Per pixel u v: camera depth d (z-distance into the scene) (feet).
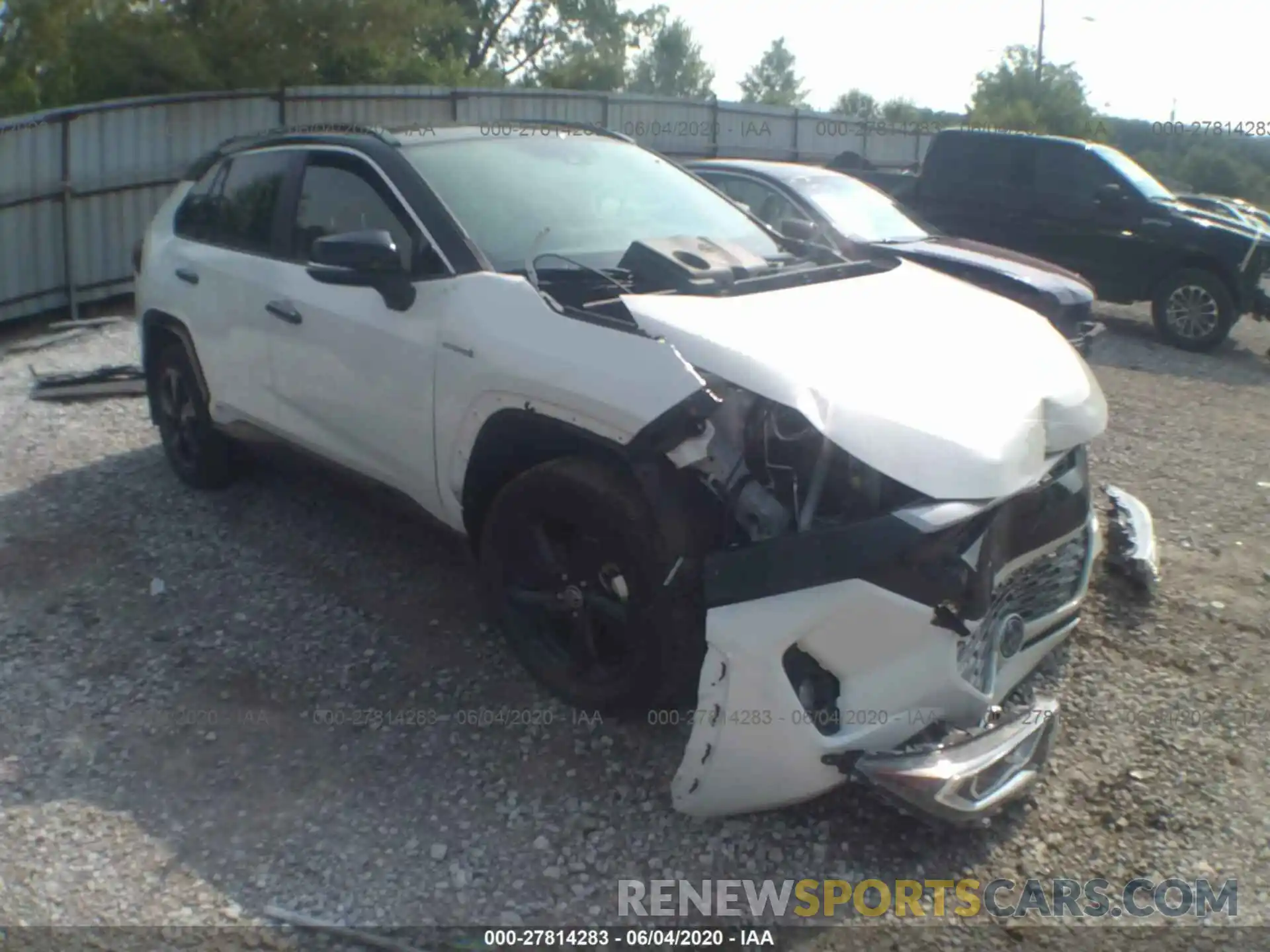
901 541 9.93
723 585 10.51
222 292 17.13
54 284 40.42
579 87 92.84
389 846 11.20
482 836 11.34
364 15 46.52
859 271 14.78
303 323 15.38
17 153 38.68
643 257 13.44
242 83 45.96
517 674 13.93
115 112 40.93
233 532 17.78
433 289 13.57
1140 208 39.34
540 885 10.72
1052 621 12.55
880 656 10.41
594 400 11.45
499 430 12.75
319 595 15.87
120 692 13.73
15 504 18.90
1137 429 26.71
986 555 10.48
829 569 10.12
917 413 10.62
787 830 11.49
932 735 10.83
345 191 15.43
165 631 15.01
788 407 10.64
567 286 13.28
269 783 12.14
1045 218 40.96
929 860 11.19
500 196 14.73
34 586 16.20
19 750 12.64
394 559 16.84
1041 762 11.54
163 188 42.70
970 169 42.42
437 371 13.33
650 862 11.02
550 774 12.19
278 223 16.47
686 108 59.62
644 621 11.48
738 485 11.22
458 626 15.01
